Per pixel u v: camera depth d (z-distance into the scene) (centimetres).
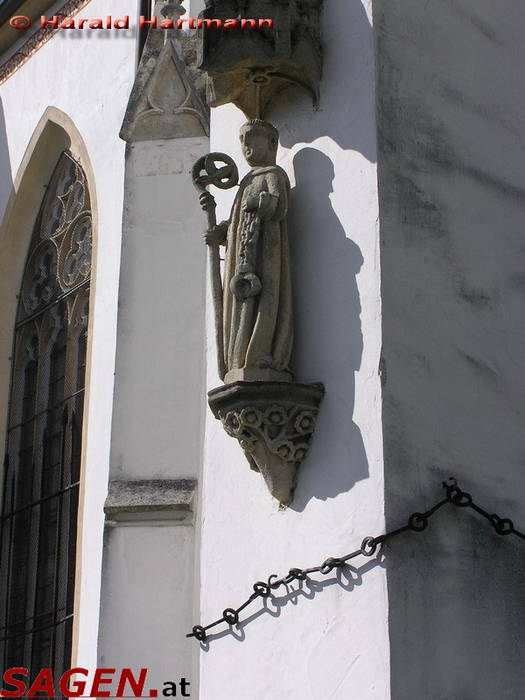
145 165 1592
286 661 1138
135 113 1606
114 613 1433
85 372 1736
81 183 1838
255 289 1179
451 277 1215
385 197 1192
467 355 1202
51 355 1822
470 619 1124
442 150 1249
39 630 1691
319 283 1201
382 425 1126
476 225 1251
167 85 1608
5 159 1958
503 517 1172
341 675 1097
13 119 1962
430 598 1106
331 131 1238
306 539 1151
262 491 1197
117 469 1495
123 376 1527
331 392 1166
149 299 1548
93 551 1562
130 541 1455
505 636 1139
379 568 1095
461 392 1186
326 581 1127
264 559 1177
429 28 1280
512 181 1297
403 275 1180
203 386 1508
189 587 1431
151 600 1434
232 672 1176
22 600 1733
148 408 1512
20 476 1808
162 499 1459
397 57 1247
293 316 1198
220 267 1228
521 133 1324
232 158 1323
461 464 1163
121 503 1465
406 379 1152
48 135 1884
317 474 1158
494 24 1341
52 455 1762
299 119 1265
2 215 1925
